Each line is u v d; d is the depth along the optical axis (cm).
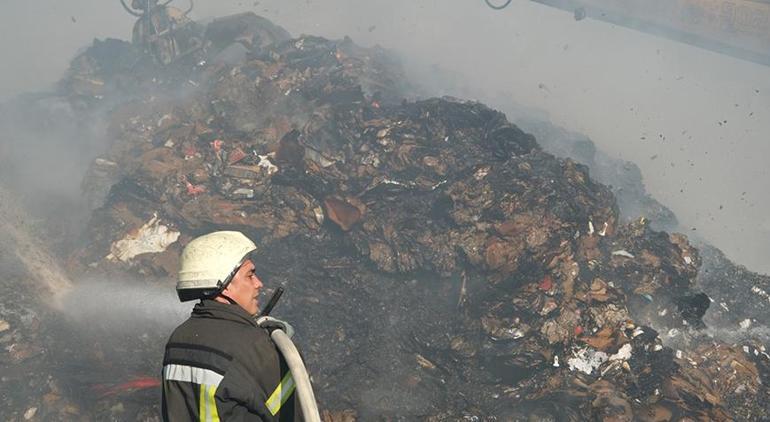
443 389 756
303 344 795
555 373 768
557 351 786
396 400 734
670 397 752
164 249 934
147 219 965
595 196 1022
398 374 768
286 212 973
